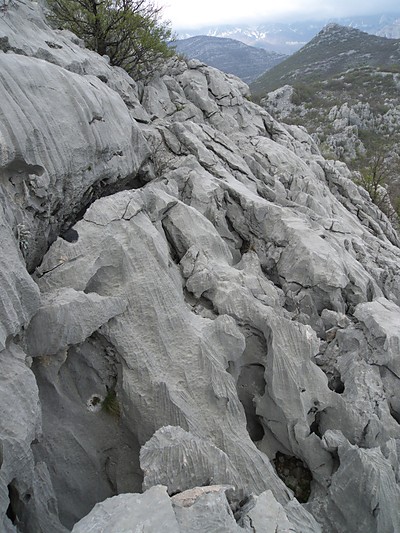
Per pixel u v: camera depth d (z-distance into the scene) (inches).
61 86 469.1
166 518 257.0
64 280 411.5
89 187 504.4
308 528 347.9
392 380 514.3
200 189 671.8
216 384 409.4
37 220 426.0
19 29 556.4
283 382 450.6
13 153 382.3
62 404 387.9
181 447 330.0
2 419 285.7
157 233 477.1
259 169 924.0
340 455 416.2
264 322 481.7
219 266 543.2
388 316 562.6
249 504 303.7
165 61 1074.1
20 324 330.6
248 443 402.3
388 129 3462.1
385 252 934.4
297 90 4222.4
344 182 1188.5
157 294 430.3
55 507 337.4
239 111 1134.4
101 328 403.9
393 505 383.6
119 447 403.9
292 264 636.1
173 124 808.3
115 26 884.6
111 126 535.8
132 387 396.2
